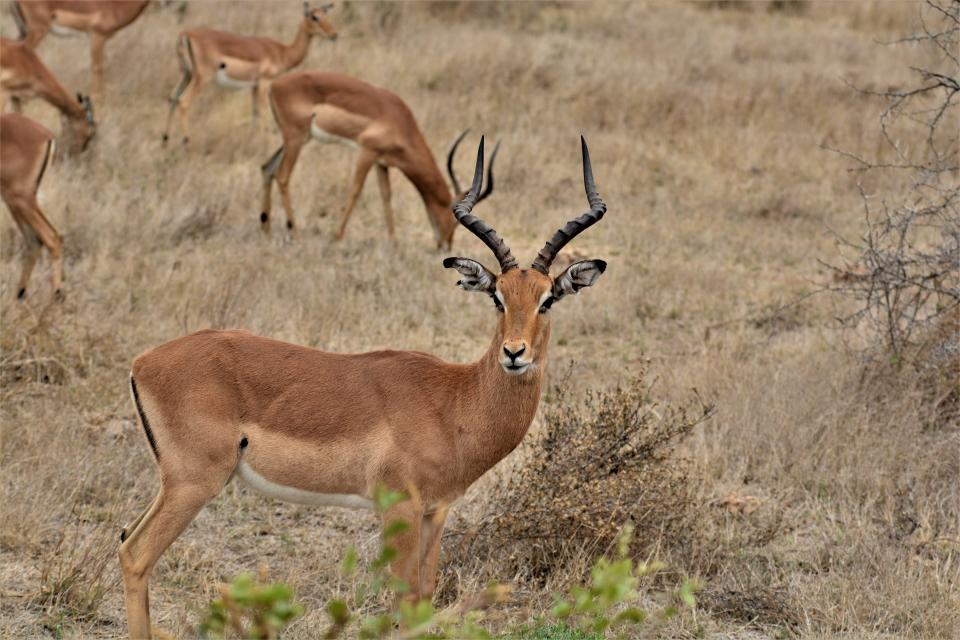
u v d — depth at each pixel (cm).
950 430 1438
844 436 1420
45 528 1155
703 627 1055
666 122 3078
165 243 2144
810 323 1916
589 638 962
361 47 3606
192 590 1086
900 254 1492
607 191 2641
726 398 1530
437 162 2734
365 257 2192
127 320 1717
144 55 3266
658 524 1168
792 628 1065
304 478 978
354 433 970
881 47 3991
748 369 1616
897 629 1059
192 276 1902
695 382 1597
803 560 1188
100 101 2952
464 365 1012
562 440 1205
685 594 636
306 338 1703
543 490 1152
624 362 1741
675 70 3566
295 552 1177
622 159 2814
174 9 3803
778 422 1444
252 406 966
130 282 1889
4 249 2019
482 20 4100
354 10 3916
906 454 1370
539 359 990
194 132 2827
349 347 1717
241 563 1152
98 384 1489
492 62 3419
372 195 2592
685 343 1830
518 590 1090
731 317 1941
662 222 2452
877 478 1325
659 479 1181
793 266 2231
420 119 2984
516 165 2725
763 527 1241
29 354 1538
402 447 970
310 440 969
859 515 1268
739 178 2780
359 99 2219
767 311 1944
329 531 1232
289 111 2219
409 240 2369
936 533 1230
